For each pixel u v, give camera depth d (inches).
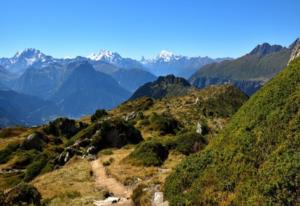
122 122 2920.8
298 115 840.9
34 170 2566.4
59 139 3814.0
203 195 823.7
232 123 1111.0
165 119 3437.5
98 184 1553.9
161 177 1428.4
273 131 863.1
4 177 2792.8
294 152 742.5
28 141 3558.1
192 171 952.9
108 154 2480.3
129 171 1729.8
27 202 1213.1
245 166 812.6
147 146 2012.8
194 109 4758.9
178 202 866.8
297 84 983.6
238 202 729.6
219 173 861.8
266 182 707.4
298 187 660.7
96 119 4813.0
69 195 1337.4
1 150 3548.2
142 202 1015.6
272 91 1038.4
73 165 2242.9
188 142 2135.8
